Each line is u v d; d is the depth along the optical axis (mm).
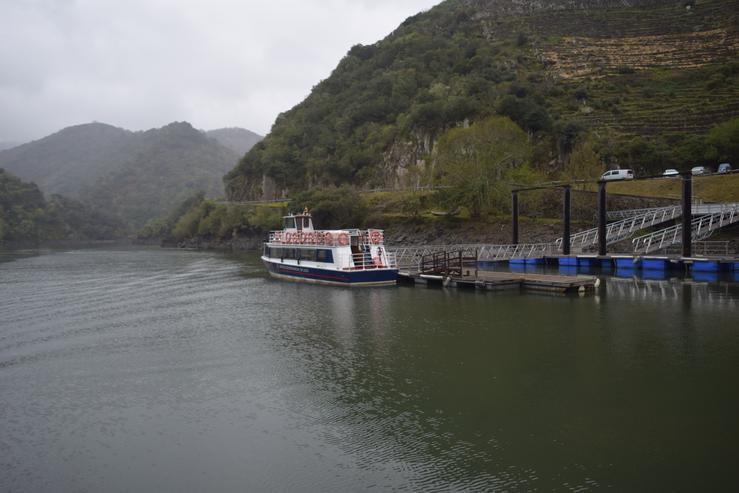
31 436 17547
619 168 94188
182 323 34688
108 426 18219
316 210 105312
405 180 121562
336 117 173625
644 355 24516
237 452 16047
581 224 75625
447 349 26328
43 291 50594
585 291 42188
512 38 170875
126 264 82688
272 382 22219
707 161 86812
